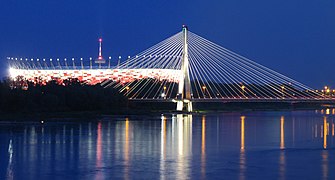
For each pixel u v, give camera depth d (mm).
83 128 122625
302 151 80750
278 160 70375
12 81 182500
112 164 65688
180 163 67062
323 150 82125
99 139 95875
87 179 56469
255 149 83188
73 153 75562
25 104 154500
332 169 63250
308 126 144625
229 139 100375
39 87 174250
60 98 168375
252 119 187125
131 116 183875
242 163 67562
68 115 158250
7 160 68312
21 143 87562
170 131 118750
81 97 175250
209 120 174000
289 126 144375
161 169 62406
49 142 89625
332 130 127812
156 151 79062
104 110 183500
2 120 135750
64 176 57906
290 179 57375
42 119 143375
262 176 58781
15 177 57375
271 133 117062
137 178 57125
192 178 57406
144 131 117000
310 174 60062
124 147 83688
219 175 59094
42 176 57875
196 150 81000
